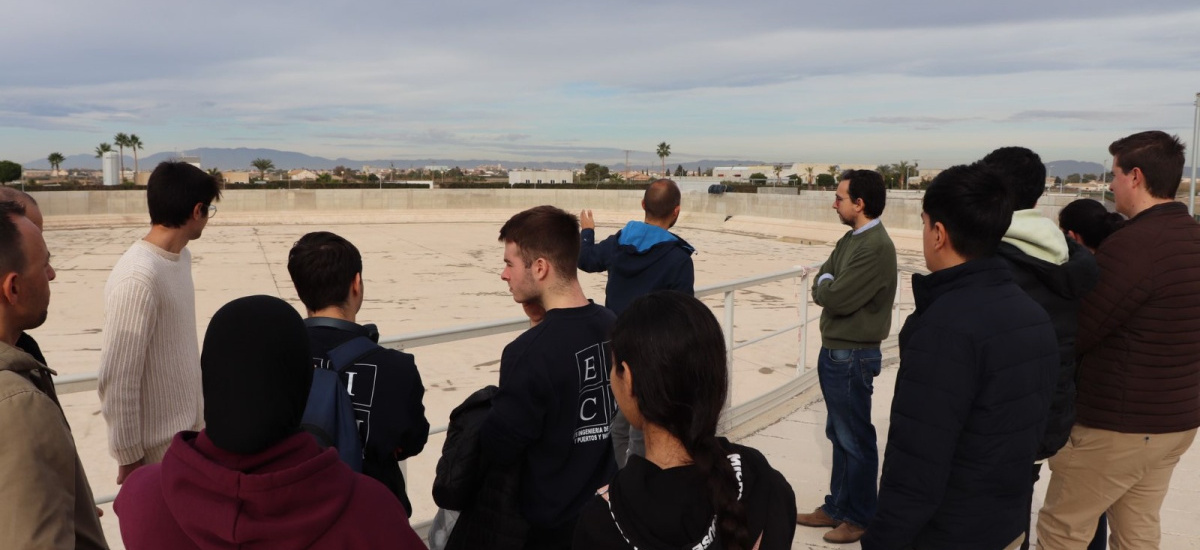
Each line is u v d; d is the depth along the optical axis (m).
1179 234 2.17
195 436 1.11
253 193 36.25
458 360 8.48
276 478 0.98
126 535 1.08
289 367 1.03
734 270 18.92
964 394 1.70
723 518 1.08
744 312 12.23
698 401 1.14
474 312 12.45
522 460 1.99
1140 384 2.22
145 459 2.23
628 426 1.98
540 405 1.89
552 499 1.97
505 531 1.97
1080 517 2.41
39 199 31.14
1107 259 2.22
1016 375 1.73
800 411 5.17
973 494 1.79
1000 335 1.71
